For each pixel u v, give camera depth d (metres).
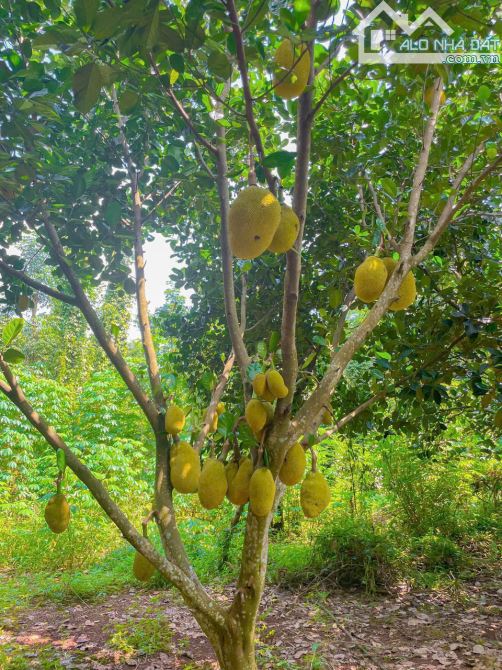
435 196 3.02
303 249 4.17
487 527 6.21
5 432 8.05
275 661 3.34
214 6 1.48
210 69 1.71
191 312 4.95
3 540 6.46
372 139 3.56
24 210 2.80
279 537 6.19
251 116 1.63
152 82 2.12
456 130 3.44
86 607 4.65
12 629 4.12
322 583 4.73
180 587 1.92
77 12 1.44
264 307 4.32
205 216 4.11
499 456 5.81
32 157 2.56
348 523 5.19
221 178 2.45
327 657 3.39
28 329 15.12
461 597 4.41
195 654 3.59
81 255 3.27
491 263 3.67
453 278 4.32
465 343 3.29
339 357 1.89
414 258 1.92
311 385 3.32
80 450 8.30
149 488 7.81
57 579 5.39
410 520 5.87
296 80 1.55
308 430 1.91
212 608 1.96
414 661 3.34
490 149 2.51
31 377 8.94
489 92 2.77
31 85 2.31
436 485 6.03
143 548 1.85
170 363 5.05
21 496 8.15
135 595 4.93
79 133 3.39
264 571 1.98
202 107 3.21
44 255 13.88
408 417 4.24
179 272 4.86
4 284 3.21
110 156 3.40
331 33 1.66
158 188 3.61
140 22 1.45
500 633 3.76
